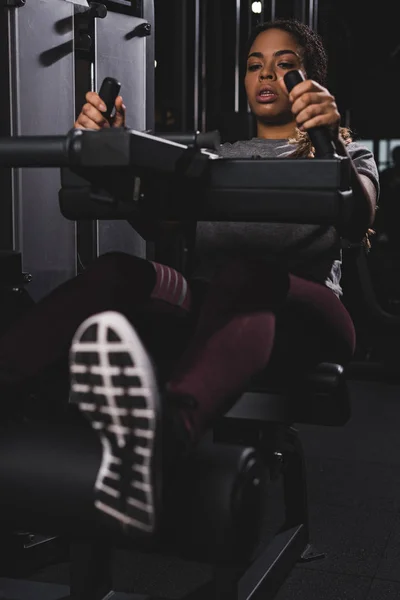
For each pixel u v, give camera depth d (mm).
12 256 1549
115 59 1979
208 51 3684
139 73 2061
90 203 1183
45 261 1803
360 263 3697
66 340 1169
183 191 1172
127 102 2035
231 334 1074
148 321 1329
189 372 1031
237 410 1393
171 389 999
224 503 994
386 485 2293
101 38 1925
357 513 2043
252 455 1076
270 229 1415
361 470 2447
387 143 11508
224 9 3646
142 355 900
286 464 1620
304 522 1710
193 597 1382
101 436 944
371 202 1308
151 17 2139
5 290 1518
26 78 1694
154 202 1154
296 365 1388
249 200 1147
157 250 2605
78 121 1314
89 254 1989
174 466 978
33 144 1050
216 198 1162
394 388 3736
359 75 11258
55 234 1825
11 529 1084
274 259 1413
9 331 1174
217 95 3723
